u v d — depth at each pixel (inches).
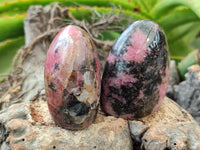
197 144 6.2
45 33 10.5
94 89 5.6
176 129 6.4
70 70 5.3
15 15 13.6
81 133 5.9
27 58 10.6
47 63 5.6
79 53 5.4
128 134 6.4
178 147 5.9
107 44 10.1
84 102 5.6
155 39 5.8
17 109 6.6
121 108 6.3
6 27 13.6
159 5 14.5
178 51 15.7
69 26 5.7
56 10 11.8
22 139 5.7
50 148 5.6
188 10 13.8
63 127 6.0
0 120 6.4
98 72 5.8
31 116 6.4
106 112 6.7
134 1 14.5
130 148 6.3
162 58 5.9
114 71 6.1
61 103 5.6
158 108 6.9
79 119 5.7
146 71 5.9
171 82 11.9
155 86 6.1
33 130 5.8
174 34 15.6
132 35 5.9
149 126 6.4
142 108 6.3
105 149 5.8
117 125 6.2
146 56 5.8
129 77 5.9
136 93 6.0
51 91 5.6
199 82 10.0
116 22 11.0
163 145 6.0
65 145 5.7
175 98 11.3
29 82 9.5
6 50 14.4
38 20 12.1
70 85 5.4
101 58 10.8
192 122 7.0
